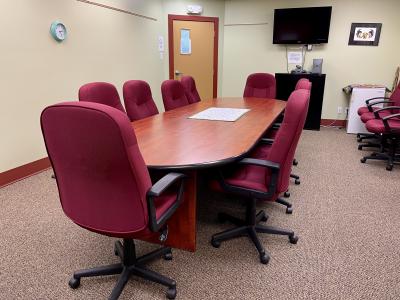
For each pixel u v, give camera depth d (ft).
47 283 5.42
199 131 6.93
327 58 17.98
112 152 3.51
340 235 6.97
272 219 7.69
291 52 18.51
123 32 14.85
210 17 18.86
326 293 5.21
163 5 18.16
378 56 17.20
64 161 3.91
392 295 5.16
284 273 5.71
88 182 3.94
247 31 19.03
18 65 9.73
